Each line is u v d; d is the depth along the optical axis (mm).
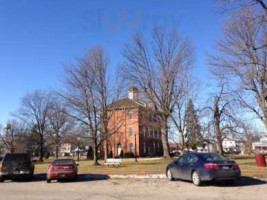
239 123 39375
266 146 55062
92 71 40469
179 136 42500
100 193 17625
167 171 22312
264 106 35781
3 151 105562
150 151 87688
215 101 39125
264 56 34438
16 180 26891
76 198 15945
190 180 19859
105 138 40500
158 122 44344
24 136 78750
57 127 69938
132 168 31828
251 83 35938
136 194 16828
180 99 42531
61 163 24641
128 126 83625
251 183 19656
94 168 34125
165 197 15453
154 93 43312
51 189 20047
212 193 16281
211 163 18516
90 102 40406
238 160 38656
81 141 51500
